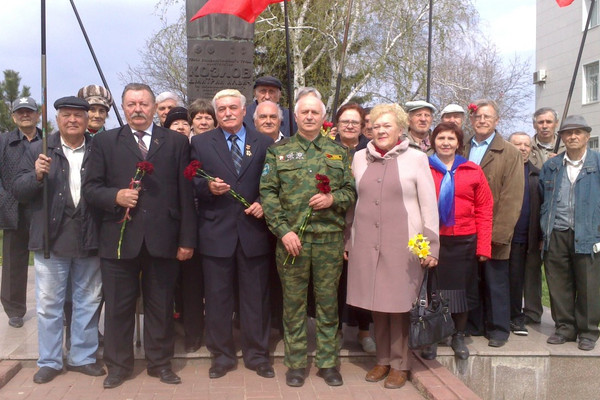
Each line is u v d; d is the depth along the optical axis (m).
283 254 4.49
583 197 5.32
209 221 4.64
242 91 7.59
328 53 20.12
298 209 4.42
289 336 4.58
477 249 5.05
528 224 5.75
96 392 4.36
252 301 4.69
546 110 6.50
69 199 4.52
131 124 4.49
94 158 4.41
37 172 4.40
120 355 4.52
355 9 18.91
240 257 4.65
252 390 4.42
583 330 5.30
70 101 4.53
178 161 4.55
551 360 5.17
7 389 4.41
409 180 4.45
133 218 4.41
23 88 19.98
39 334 4.59
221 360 4.72
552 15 22.80
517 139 5.86
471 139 5.67
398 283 4.41
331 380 4.54
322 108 4.53
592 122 20.80
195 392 4.37
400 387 4.52
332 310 4.57
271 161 4.54
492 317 5.30
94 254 4.62
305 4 18.78
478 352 5.11
